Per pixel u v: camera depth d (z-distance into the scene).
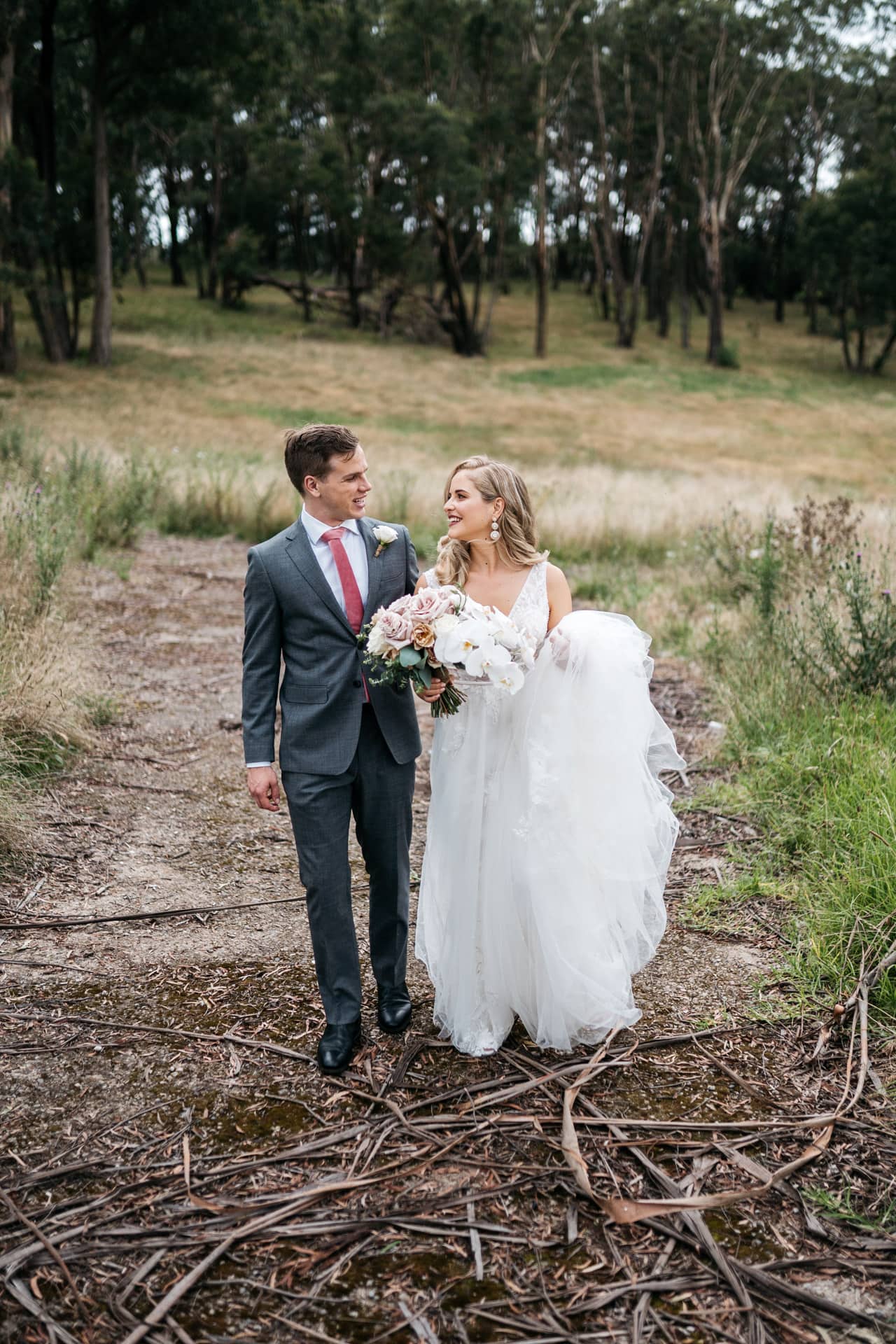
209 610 8.80
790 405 42.66
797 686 5.69
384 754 2.96
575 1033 3.00
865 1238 2.29
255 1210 2.35
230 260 52.19
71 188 34.66
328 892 2.89
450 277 48.66
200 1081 2.84
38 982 3.33
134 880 4.12
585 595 10.10
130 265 58.25
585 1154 2.55
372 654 2.74
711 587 9.45
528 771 2.89
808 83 53.38
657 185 51.69
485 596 3.00
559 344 54.44
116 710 6.10
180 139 48.22
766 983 3.35
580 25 43.97
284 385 36.28
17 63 31.14
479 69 42.78
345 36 42.62
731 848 4.39
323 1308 2.10
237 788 5.17
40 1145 2.57
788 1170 2.45
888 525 9.27
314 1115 2.70
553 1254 2.25
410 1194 2.42
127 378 33.34
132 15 29.23
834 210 50.53
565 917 2.86
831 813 4.27
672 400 42.25
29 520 7.68
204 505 12.84
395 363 44.25
